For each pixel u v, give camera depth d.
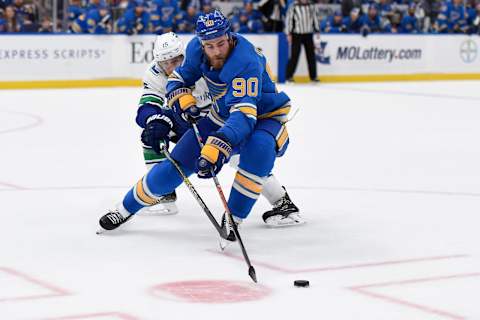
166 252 8.34
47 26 29.02
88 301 6.67
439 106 24.44
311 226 9.55
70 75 28.30
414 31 35.62
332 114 22.11
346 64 33.22
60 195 11.22
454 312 6.46
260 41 31.77
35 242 8.66
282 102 8.87
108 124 19.50
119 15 29.66
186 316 6.34
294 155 15.12
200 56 8.65
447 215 10.16
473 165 14.27
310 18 31.48
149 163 9.94
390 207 10.62
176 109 8.77
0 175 12.77
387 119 21.16
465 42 35.47
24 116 20.77
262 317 6.33
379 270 7.70
